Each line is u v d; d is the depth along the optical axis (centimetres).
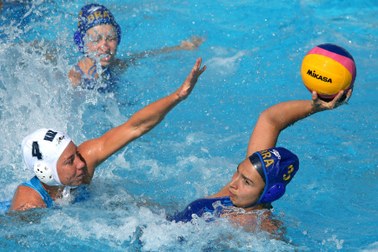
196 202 1628
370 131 2277
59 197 1750
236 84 2589
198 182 1986
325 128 2298
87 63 2389
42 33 2658
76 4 3002
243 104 2458
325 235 1712
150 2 3225
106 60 2405
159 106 1661
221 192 1645
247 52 2805
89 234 1641
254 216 1569
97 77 2391
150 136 2261
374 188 1967
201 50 2823
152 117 1683
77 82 2362
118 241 1617
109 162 2083
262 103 2464
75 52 2478
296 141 2223
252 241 1545
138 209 1744
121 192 1850
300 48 2833
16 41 2569
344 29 2991
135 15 3094
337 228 1759
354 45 2864
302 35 2931
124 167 2064
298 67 2694
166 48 2605
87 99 2353
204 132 2295
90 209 1741
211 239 1560
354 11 3148
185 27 3003
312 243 1664
